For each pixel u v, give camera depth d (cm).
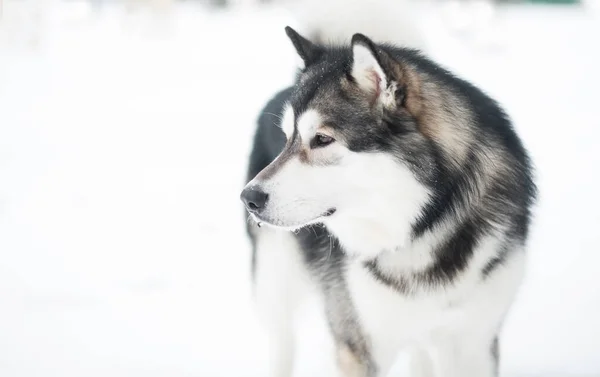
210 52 1324
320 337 367
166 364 338
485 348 262
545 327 346
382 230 247
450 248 245
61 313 399
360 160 237
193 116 886
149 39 1477
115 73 1159
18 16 1334
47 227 548
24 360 341
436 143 240
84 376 324
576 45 1270
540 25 1551
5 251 500
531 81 958
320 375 330
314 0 307
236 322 384
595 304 366
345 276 264
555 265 421
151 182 656
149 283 443
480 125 253
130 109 934
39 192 632
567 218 496
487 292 250
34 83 1095
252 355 347
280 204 240
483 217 247
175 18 1662
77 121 881
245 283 438
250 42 1409
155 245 509
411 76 243
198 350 352
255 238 327
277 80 1062
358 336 266
